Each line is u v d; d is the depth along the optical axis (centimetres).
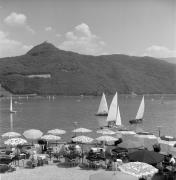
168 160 1767
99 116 7144
